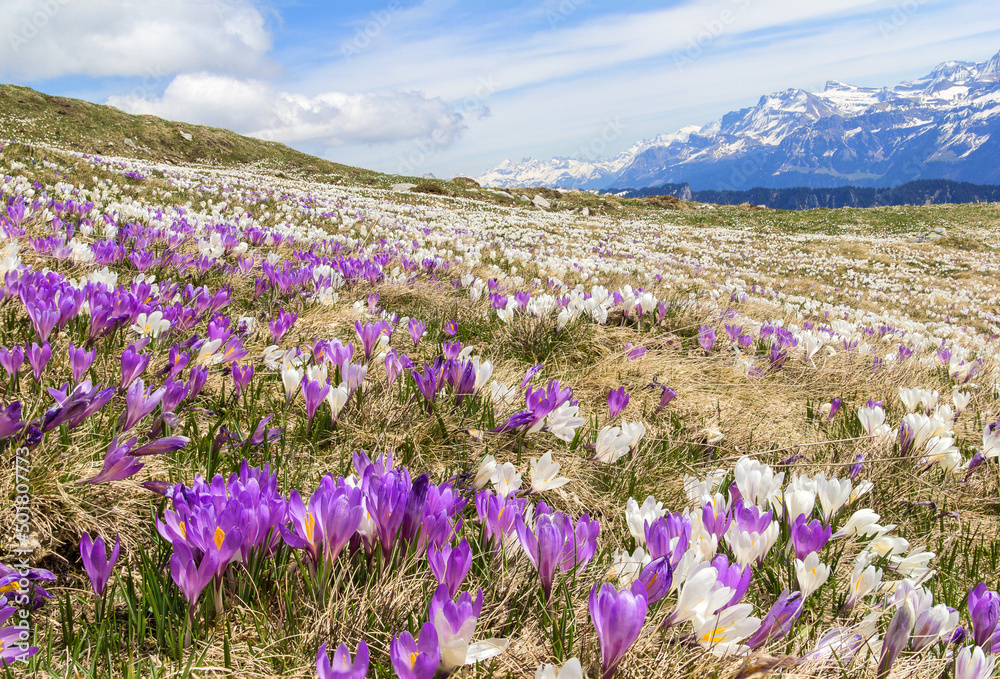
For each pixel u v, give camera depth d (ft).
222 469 7.76
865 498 9.98
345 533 5.18
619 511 8.60
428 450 9.52
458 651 4.05
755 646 5.11
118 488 6.91
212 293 16.66
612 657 4.40
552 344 16.74
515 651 5.13
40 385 8.41
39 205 26.07
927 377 19.93
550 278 27.66
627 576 5.81
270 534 5.37
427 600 5.39
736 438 12.11
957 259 103.65
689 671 4.87
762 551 6.13
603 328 18.79
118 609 5.49
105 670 4.72
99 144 171.63
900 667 5.38
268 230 29.45
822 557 7.54
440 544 5.64
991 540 9.62
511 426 9.32
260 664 4.87
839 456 11.51
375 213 66.33
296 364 11.27
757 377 16.49
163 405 7.67
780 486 7.59
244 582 5.30
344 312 16.89
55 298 10.17
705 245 110.01
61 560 6.23
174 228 24.29
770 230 145.07
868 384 17.88
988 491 11.12
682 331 20.40
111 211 27.99
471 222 89.40
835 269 91.71
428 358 14.46
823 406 14.99
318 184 129.29
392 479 5.76
